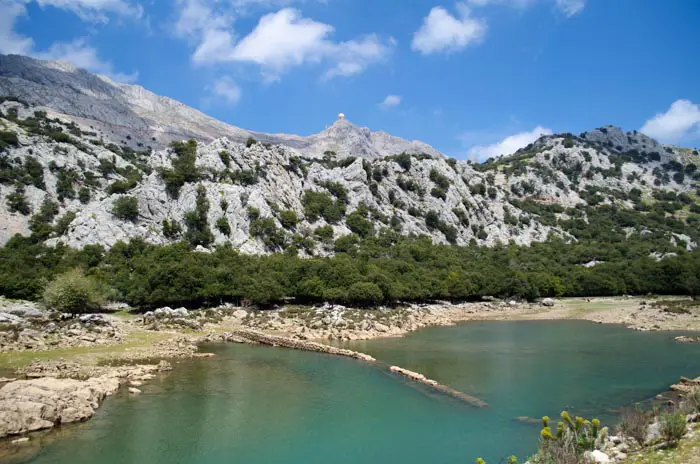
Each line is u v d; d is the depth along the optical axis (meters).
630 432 25.23
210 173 152.00
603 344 70.50
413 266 139.75
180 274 102.50
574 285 150.00
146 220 138.62
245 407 40.50
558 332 85.19
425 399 43.03
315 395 44.31
